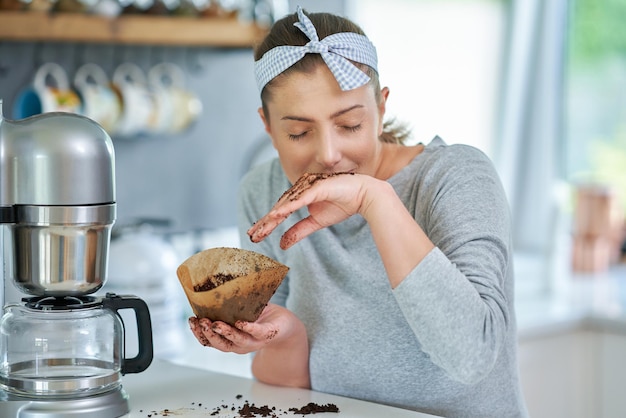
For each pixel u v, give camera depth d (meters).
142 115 2.52
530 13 3.64
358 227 1.49
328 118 1.34
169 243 2.85
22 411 1.26
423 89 3.51
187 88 2.85
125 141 2.73
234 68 2.97
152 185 2.80
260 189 1.66
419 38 3.47
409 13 3.43
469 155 1.42
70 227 1.27
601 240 3.38
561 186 3.65
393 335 1.44
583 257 3.38
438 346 1.23
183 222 2.89
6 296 1.54
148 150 2.79
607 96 3.52
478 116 3.69
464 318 1.21
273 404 1.37
